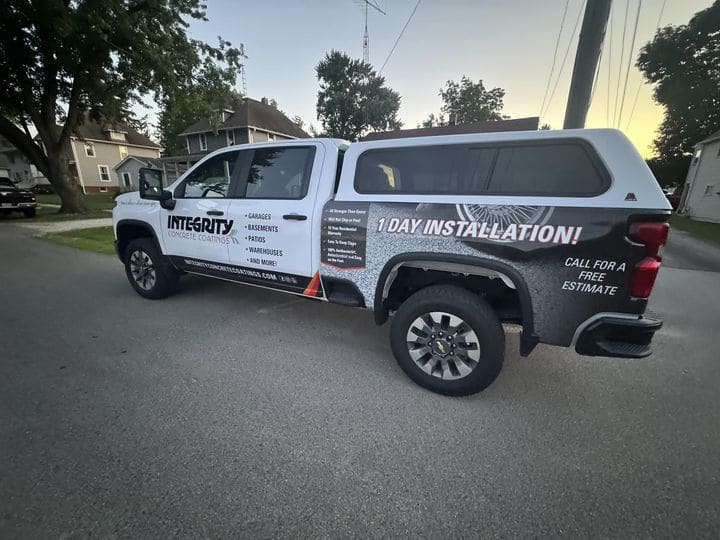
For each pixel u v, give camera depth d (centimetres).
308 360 310
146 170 379
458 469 191
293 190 321
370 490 177
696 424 232
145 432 216
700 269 723
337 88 3509
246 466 191
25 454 196
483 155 239
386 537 154
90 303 448
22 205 1448
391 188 273
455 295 246
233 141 2808
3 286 524
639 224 195
